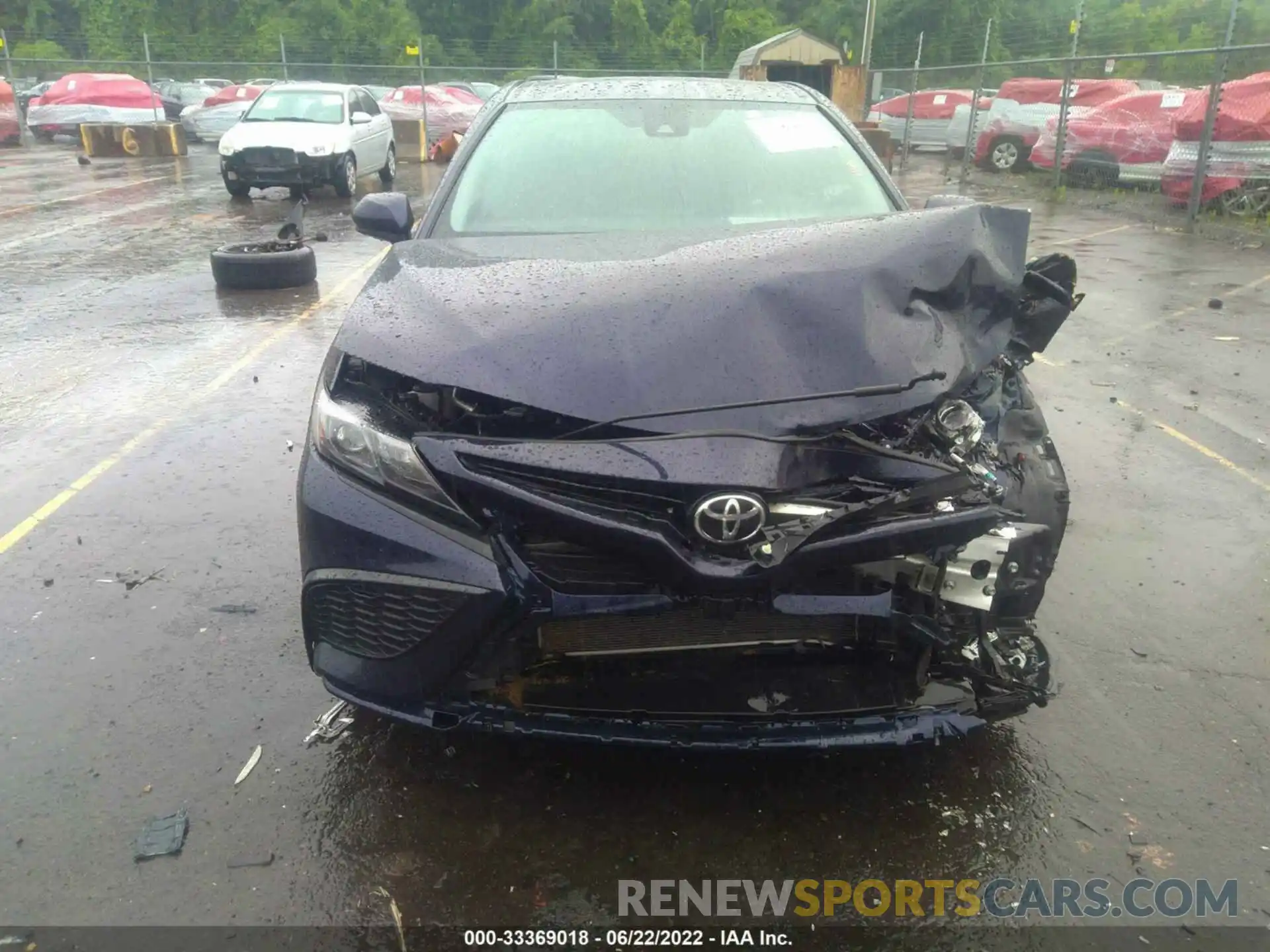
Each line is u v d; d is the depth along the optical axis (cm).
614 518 225
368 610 247
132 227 1245
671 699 250
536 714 248
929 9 5184
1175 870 254
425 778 281
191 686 321
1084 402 604
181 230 1229
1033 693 262
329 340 721
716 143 399
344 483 251
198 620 358
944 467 239
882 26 5278
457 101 2522
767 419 235
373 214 377
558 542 238
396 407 260
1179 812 273
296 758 288
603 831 263
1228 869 255
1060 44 4622
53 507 445
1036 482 282
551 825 265
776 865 254
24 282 912
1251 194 1303
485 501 234
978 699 260
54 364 657
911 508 236
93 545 411
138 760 287
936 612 249
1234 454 525
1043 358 699
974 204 310
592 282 270
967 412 254
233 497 458
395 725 301
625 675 251
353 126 1591
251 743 294
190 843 257
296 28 5178
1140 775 287
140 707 310
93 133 2280
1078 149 1672
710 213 370
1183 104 1496
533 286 272
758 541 226
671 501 228
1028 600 271
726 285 259
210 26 5450
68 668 329
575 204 373
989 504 239
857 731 247
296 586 382
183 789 276
